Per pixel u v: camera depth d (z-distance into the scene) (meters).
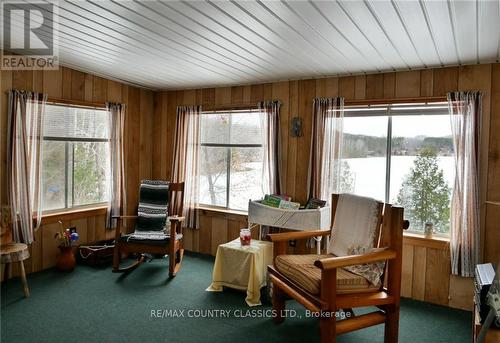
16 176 3.46
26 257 3.21
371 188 3.72
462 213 3.14
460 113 3.17
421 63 3.22
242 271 3.36
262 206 3.53
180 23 2.39
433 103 3.36
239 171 4.54
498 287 1.83
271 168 4.14
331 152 3.77
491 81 3.11
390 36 2.52
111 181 4.43
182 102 4.91
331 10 2.10
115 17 2.33
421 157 3.48
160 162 5.11
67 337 2.60
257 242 3.65
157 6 2.13
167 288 3.54
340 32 2.47
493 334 2.05
